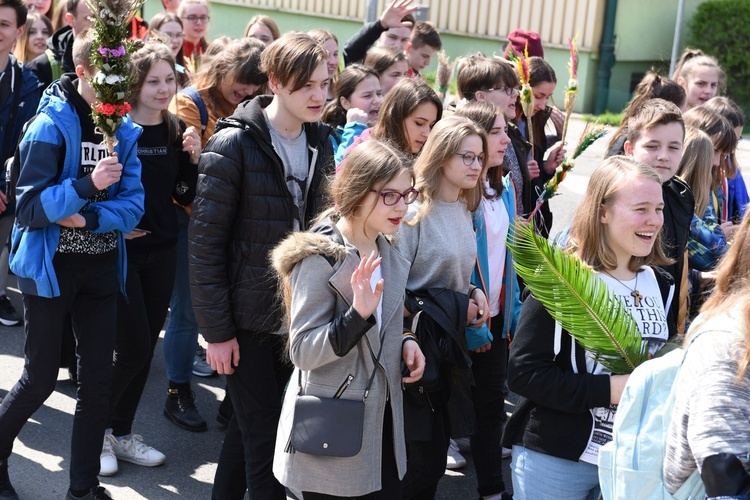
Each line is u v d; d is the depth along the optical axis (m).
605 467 2.46
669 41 15.61
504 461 4.65
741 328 2.05
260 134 3.34
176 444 4.50
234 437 3.59
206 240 3.34
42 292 3.50
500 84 4.73
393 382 2.92
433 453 3.39
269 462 3.42
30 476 4.05
